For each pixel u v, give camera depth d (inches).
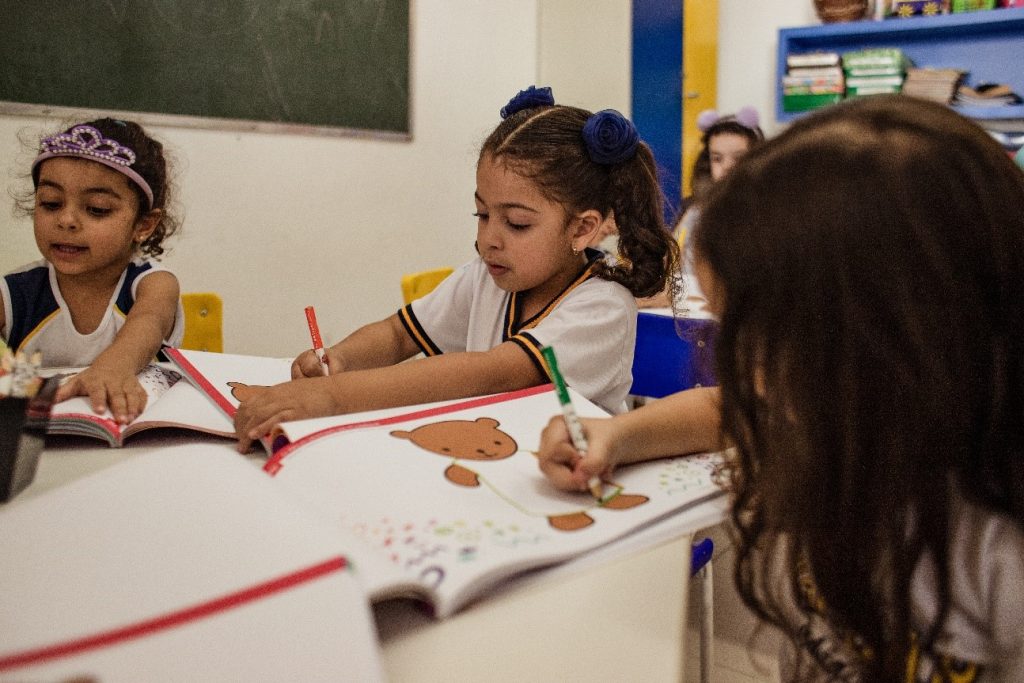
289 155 104.9
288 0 102.2
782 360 16.6
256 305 103.7
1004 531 16.0
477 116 129.8
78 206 46.8
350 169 112.2
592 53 134.7
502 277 39.8
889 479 15.9
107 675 12.1
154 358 44.4
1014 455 16.1
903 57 121.8
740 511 20.3
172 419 31.5
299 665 12.9
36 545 15.8
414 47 118.1
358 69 111.2
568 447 23.6
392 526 20.1
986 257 15.5
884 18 122.8
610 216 40.9
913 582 16.7
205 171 96.7
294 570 14.4
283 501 17.6
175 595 13.8
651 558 19.9
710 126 112.5
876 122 16.4
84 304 51.1
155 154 52.7
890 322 15.4
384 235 117.8
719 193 17.9
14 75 80.7
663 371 68.2
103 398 33.8
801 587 18.4
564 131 39.6
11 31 80.0
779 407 17.0
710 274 18.0
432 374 34.4
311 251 108.9
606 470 23.8
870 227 15.4
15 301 50.4
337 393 32.1
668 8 127.3
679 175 130.6
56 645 12.4
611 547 20.2
